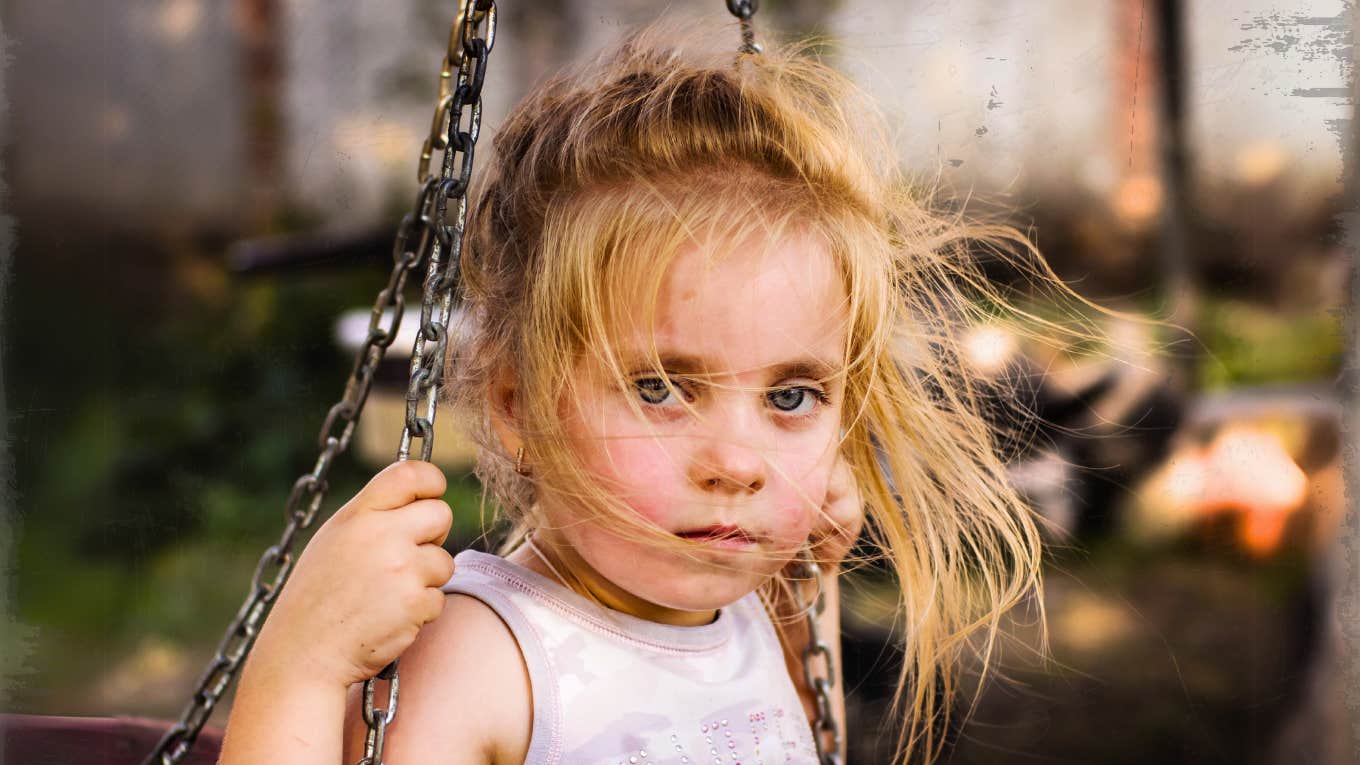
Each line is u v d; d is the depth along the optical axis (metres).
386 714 1.10
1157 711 2.96
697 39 1.60
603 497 1.17
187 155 4.98
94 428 4.58
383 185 5.00
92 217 4.93
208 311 4.93
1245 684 2.96
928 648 1.53
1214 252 3.94
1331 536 3.02
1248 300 3.77
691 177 1.27
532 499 1.36
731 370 1.18
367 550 1.11
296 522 1.37
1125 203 4.02
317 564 1.13
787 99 1.41
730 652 1.40
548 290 1.24
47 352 4.71
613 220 1.21
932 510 1.58
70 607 3.80
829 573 1.60
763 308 1.20
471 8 1.17
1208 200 3.94
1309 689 2.91
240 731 1.09
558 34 4.12
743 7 1.50
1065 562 3.44
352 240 4.61
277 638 1.11
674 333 1.17
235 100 5.12
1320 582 2.98
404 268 1.24
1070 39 3.90
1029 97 3.93
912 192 1.77
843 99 1.53
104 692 3.34
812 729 1.58
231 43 5.12
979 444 1.60
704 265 1.19
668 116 1.32
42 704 3.27
